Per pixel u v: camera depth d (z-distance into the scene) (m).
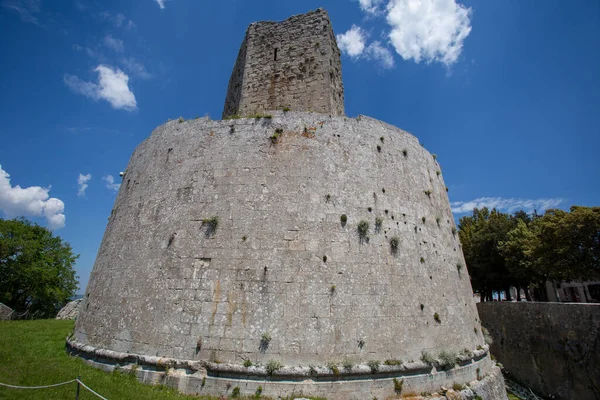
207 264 12.59
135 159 18.30
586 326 20.64
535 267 33.56
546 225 32.12
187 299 12.21
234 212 13.30
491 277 40.91
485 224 42.69
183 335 11.66
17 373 10.47
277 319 11.52
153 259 13.59
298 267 12.30
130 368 11.62
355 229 13.39
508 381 25.95
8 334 17.88
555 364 22.52
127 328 12.72
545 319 23.75
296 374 10.67
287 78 19.11
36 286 42.31
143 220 15.08
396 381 11.42
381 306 12.50
